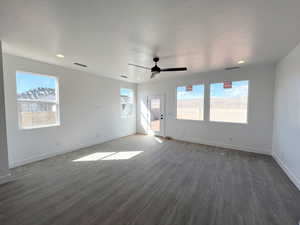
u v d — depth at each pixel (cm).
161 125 589
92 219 164
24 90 320
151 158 355
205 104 470
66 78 395
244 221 161
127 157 362
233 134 426
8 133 294
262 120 381
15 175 267
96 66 379
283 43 237
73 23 183
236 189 224
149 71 430
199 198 202
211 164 319
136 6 150
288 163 269
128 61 336
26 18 171
